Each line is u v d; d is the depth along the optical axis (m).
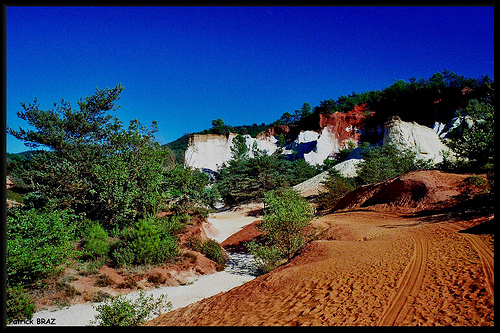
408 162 37.12
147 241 16.17
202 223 29.48
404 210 22.31
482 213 14.71
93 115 24.36
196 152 90.50
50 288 11.59
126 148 23.78
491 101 17.88
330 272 9.24
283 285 8.89
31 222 12.05
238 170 60.31
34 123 21.75
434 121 75.12
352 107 102.19
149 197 22.25
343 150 73.62
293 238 17.44
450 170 28.56
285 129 109.75
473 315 5.11
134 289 13.65
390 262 9.44
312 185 53.44
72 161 22.53
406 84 93.31
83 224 19.08
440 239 11.63
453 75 81.31
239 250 24.91
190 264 17.17
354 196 30.34
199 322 7.26
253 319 6.62
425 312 5.57
